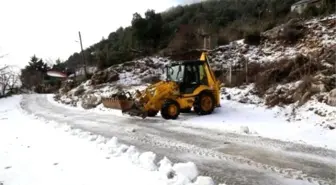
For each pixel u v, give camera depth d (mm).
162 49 31828
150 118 13031
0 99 37875
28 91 53969
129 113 13250
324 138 8273
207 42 26750
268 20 28062
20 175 6066
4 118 17344
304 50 17469
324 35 17844
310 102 11133
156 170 5918
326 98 10703
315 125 9523
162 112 12422
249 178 5492
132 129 10461
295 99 11992
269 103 12922
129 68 27016
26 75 60094
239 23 31969
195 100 12914
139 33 34906
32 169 6383
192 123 11383
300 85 12266
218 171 5902
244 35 24672
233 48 22750
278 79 14656
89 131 10680
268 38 21406
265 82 14742
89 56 51469
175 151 7434
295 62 14594
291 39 19359
